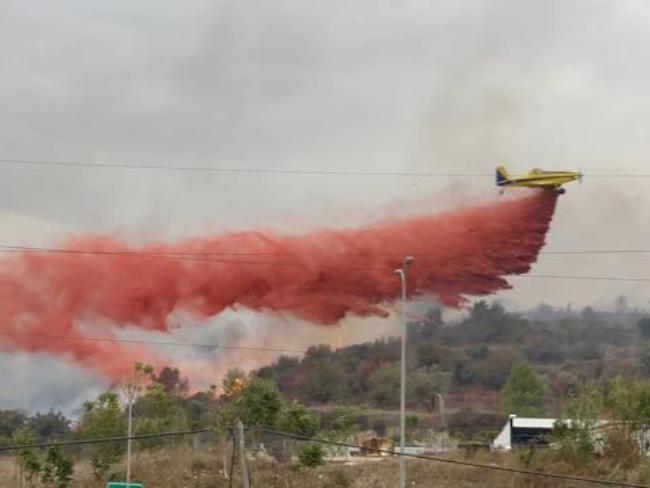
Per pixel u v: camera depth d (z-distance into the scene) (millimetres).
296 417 79375
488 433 106625
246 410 77938
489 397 136625
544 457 71000
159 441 80938
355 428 106000
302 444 77062
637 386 74188
